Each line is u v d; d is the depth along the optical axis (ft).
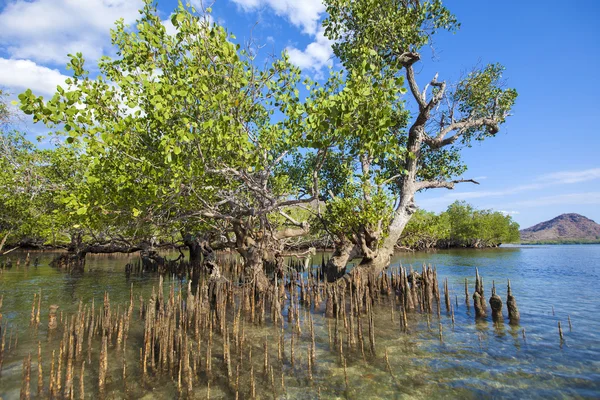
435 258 121.49
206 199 39.06
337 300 36.24
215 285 41.75
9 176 59.77
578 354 25.20
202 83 29.45
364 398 18.94
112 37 34.68
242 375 21.89
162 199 33.94
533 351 25.85
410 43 51.31
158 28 31.91
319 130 28.66
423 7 50.47
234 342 28.04
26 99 22.52
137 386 20.33
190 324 31.60
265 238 43.24
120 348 26.48
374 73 28.22
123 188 33.60
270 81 33.81
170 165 30.71
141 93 34.81
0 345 26.50
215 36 29.60
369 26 49.65
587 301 44.19
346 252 57.16
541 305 41.75
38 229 72.79
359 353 25.61
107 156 33.94
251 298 37.68
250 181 34.42
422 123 53.11
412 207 54.19
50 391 18.35
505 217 221.87
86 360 24.18
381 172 59.88
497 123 58.08
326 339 28.96
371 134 27.71
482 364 23.52
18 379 21.07
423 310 39.01
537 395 19.29
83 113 24.99
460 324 33.19
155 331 26.04
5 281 59.62
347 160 50.03
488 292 50.70
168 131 31.76
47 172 63.93
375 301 44.34
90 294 47.93
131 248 72.49
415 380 21.15
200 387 20.30
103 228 42.63
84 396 19.11
